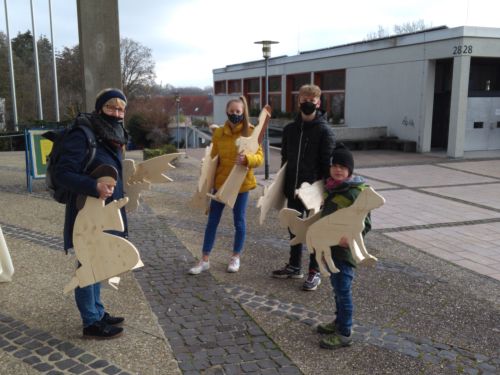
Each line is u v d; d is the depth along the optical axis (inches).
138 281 176.4
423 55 658.2
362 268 197.2
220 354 126.9
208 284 174.9
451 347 134.1
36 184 373.4
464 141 625.0
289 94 1008.2
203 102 2144.4
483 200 354.9
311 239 129.1
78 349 127.3
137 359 123.4
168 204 312.2
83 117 120.3
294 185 168.9
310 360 125.1
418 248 232.2
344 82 844.6
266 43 438.9
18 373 115.8
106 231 124.6
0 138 750.5
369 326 144.9
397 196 369.4
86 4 305.3
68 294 162.6
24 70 1432.1
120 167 127.5
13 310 150.3
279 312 152.9
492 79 720.3
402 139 709.3
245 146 171.2
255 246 222.2
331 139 164.4
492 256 221.0
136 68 1701.5
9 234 233.5
